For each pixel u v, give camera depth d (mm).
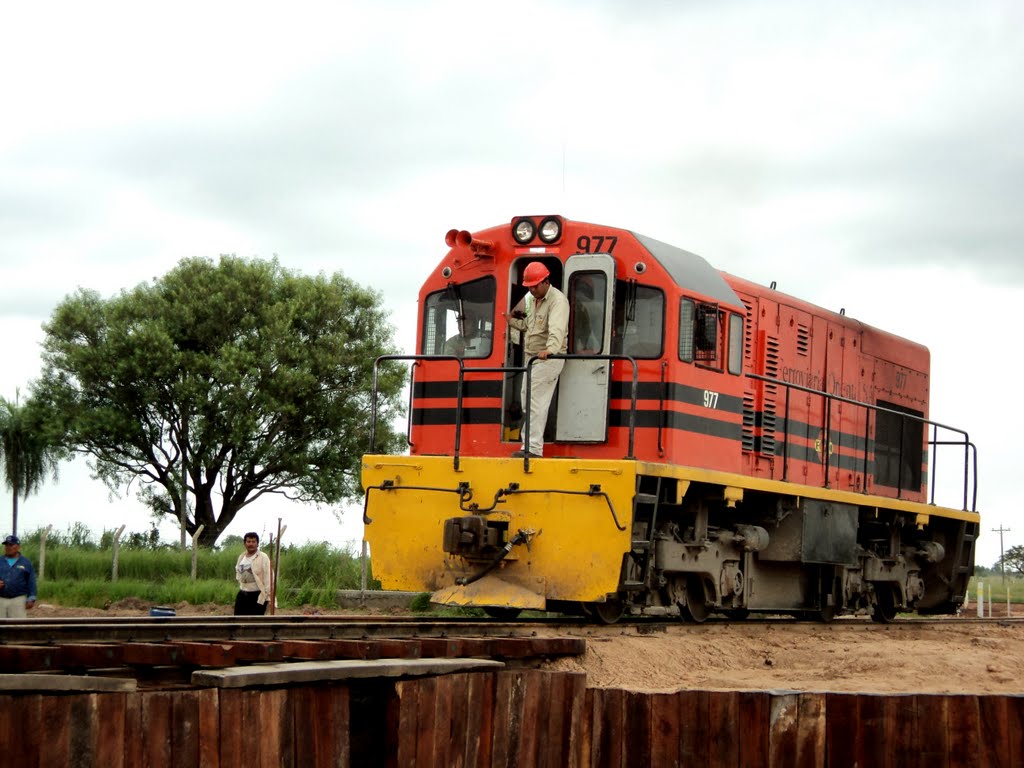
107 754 6691
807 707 8555
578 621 12312
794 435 15727
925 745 8414
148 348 39562
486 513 12234
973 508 19734
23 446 39594
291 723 7480
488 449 12945
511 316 12945
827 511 15164
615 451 12562
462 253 13375
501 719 8531
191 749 6973
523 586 12031
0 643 8180
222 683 7184
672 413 12320
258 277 41812
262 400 40125
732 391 13484
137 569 25734
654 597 12844
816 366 16562
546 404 12508
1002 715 8344
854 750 8445
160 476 41125
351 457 41469
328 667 7625
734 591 13867
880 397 18531
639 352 12516
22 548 26234
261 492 42531
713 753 8562
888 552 17703
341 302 42469
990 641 13836
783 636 13773
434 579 12562
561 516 11898
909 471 19391
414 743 7941
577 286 12781
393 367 43156
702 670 11227
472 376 13133
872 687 10141
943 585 19438
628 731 8758
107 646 7773
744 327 13812
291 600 20922
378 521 12867
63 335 40656
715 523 14094
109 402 40562
